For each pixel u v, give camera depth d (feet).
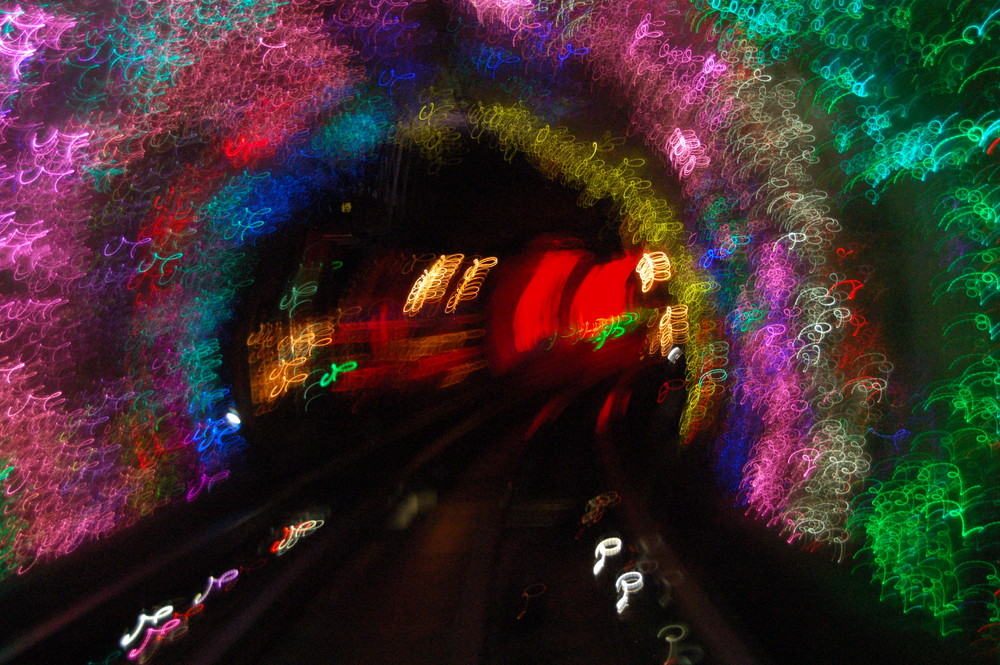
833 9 20.59
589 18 32.76
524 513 33.73
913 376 19.24
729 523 27.43
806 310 25.03
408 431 59.21
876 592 19.44
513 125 46.19
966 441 17.22
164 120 34.32
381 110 50.62
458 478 41.73
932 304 18.31
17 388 28.66
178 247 40.68
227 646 19.31
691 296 45.83
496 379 109.50
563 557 27.14
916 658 15.98
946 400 17.79
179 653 19.30
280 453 48.55
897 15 18.13
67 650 19.74
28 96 27.55
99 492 32.81
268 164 46.16
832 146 22.33
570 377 109.70
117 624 21.81
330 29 40.42
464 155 79.82
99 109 30.53
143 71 31.60
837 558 21.90
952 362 17.61
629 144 38.65
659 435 52.70
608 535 29.43
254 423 49.11
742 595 19.89
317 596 24.06
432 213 89.20
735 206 31.24
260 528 31.30
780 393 27.25
